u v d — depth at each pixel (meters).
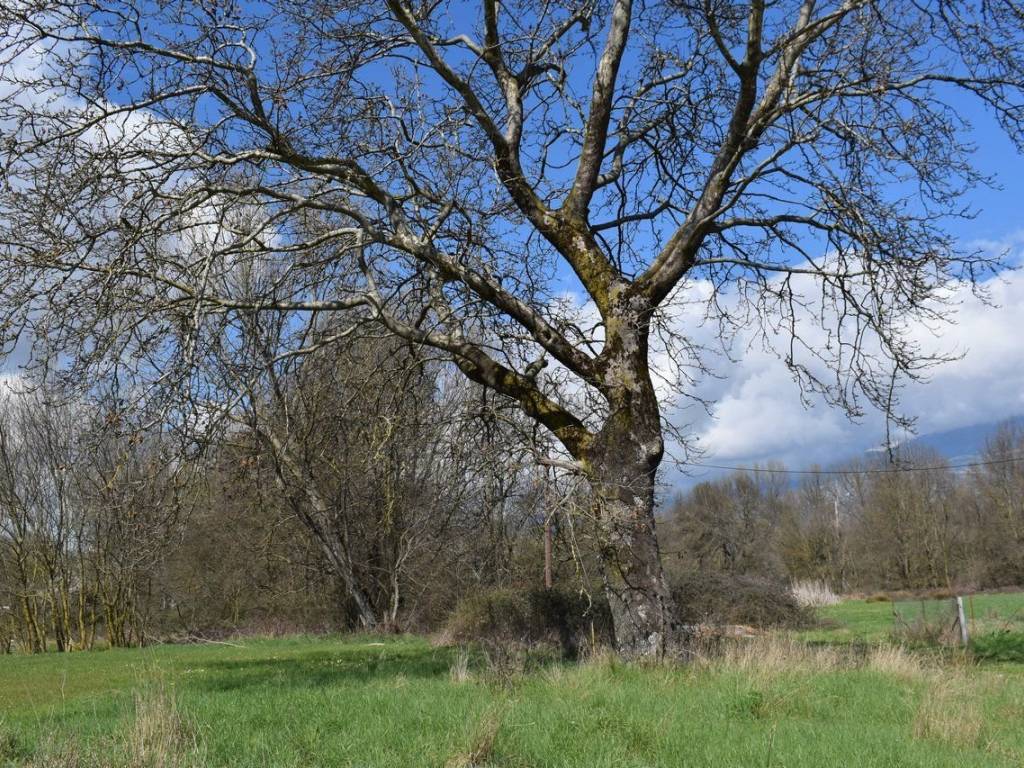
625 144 16.09
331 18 13.73
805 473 64.00
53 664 25.09
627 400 13.52
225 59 12.53
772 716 8.90
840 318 13.93
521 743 7.63
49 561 38.84
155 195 12.61
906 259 13.01
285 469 16.33
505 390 14.50
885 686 10.80
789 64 13.86
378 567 32.78
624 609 13.06
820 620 30.88
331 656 23.20
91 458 11.91
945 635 22.22
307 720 9.15
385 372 15.58
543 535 13.61
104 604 38.34
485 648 16.02
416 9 14.16
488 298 14.34
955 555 63.16
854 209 13.22
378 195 14.24
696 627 16.17
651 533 13.25
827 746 7.61
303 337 14.35
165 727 7.77
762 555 55.47
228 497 13.30
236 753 7.76
